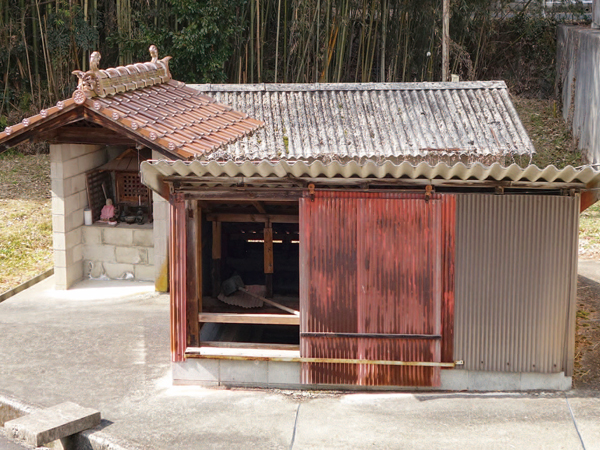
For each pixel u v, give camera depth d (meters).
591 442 6.03
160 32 19.92
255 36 21.56
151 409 6.81
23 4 20.03
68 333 9.00
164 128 9.91
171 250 7.20
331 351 7.12
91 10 20.53
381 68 21.34
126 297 10.61
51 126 9.81
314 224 6.98
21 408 6.82
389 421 6.48
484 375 7.11
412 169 6.37
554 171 6.19
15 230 14.30
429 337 7.01
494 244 6.89
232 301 8.56
